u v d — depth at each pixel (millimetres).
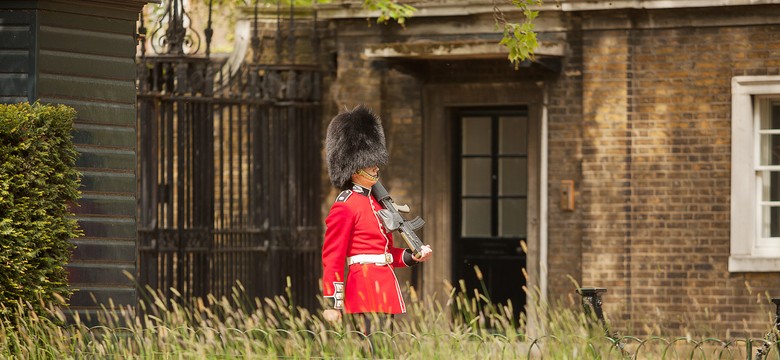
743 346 30016
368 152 20000
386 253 19688
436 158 33750
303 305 32969
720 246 31047
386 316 19578
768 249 31141
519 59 30500
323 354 19516
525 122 34250
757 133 31172
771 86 30625
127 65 22281
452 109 34312
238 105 31734
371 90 33594
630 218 31484
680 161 31203
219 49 37750
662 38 31250
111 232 21906
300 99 33281
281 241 32719
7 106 19828
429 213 33844
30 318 19500
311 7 33781
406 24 33062
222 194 31141
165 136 31438
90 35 21750
